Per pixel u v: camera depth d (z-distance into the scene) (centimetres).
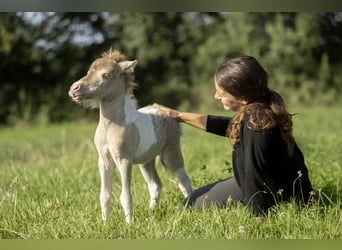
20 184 737
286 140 525
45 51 2330
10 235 545
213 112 2092
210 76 2384
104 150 556
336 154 862
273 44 2341
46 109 2284
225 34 2403
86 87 525
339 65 2439
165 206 602
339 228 515
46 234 533
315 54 2447
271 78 2339
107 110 543
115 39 2409
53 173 848
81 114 2314
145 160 594
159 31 2412
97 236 520
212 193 596
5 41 2186
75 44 2369
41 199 667
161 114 620
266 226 518
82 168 870
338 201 562
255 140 520
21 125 2253
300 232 511
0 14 2148
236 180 570
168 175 748
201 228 525
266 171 531
